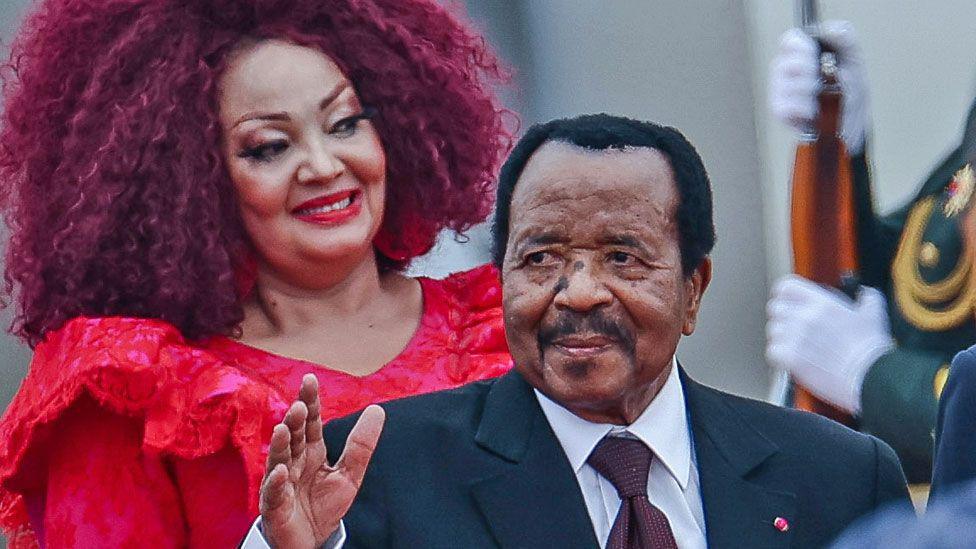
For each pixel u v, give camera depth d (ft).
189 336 37.40
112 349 35.45
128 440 35.91
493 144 40.68
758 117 63.46
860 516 29.58
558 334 28.73
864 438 30.48
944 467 32.89
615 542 28.66
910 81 58.44
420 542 28.76
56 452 36.32
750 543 29.07
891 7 58.65
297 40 37.78
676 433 29.68
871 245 45.19
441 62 39.63
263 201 37.11
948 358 43.04
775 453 29.86
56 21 38.52
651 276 28.78
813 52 45.19
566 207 28.73
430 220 39.86
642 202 28.86
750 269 63.67
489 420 29.76
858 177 45.21
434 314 38.99
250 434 35.19
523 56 68.39
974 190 43.70
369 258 38.83
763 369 63.21
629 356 28.73
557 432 29.53
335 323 38.32
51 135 38.40
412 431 29.78
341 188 37.40
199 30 37.55
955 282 43.34
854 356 43.78
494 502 28.99
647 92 66.08
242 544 27.63
